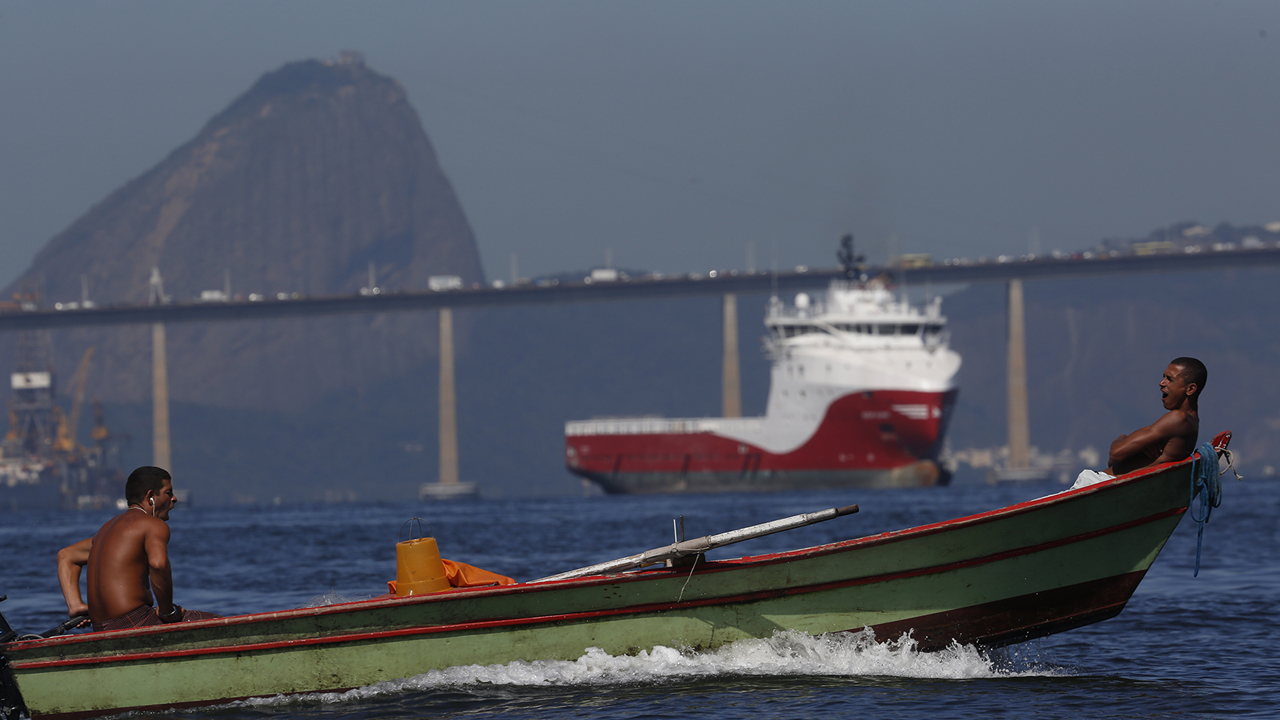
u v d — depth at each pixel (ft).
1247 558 360.89
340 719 153.58
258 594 311.27
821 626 172.55
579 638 169.27
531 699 160.35
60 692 159.02
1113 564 173.47
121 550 160.86
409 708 157.89
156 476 164.76
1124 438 173.58
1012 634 175.94
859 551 169.78
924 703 156.15
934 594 172.65
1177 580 300.61
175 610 162.91
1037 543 171.42
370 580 342.44
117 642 158.81
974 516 169.17
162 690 161.17
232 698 163.02
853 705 155.33
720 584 169.68
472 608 166.20
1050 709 153.07
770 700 157.89
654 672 170.09
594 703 157.79
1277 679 171.63
